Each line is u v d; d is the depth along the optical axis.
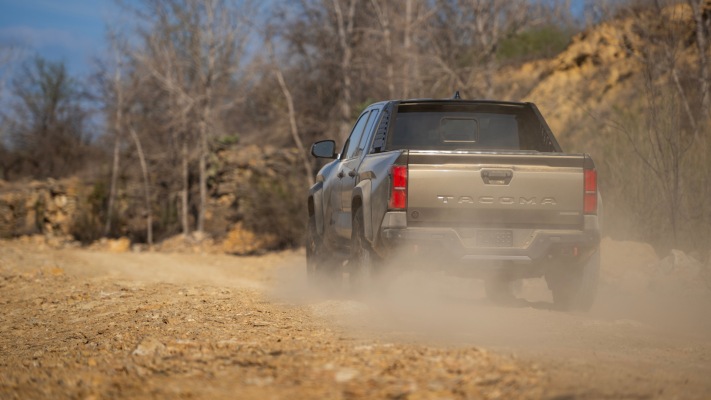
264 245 50.72
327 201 16.88
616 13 41.47
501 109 14.76
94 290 18.02
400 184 12.69
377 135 14.55
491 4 45.38
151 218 58.94
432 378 7.61
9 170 73.25
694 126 24.48
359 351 9.05
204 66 53.09
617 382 7.55
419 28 45.81
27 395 7.80
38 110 73.81
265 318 12.45
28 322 14.83
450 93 43.34
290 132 52.19
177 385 7.74
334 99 49.16
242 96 53.34
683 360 9.35
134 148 60.62
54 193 60.66
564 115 39.50
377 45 45.78
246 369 8.39
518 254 12.86
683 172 23.50
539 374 7.73
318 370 8.10
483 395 7.02
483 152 12.85
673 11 28.33
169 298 15.77
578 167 13.13
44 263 28.64
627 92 36.75
